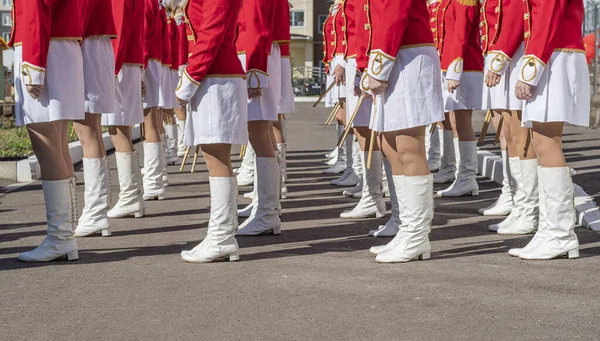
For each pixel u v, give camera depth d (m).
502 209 7.95
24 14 5.61
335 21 8.96
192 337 4.28
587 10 19.56
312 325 4.45
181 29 10.99
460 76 8.70
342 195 9.50
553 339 4.17
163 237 6.96
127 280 5.45
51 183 5.99
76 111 5.91
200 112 5.82
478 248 6.39
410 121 5.72
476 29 9.01
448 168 10.37
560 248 5.91
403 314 4.62
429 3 9.87
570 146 13.47
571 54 5.77
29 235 7.09
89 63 6.74
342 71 8.84
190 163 12.91
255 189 7.21
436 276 5.47
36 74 5.63
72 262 6.01
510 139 7.07
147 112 9.14
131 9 7.71
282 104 8.33
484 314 4.60
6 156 11.98
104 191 7.05
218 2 5.67
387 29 5.62
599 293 5.00
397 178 5.96
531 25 5.80
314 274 5.57
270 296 5.02
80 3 6.33
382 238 6.86
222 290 5.18
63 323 4.54
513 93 6.75
